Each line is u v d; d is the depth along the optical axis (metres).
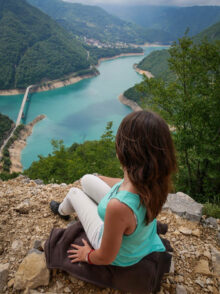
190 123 9.70
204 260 2.62
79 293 2.04
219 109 9.34
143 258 1.83
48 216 3.08
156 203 1.33
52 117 121.38
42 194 3.78
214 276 2.44
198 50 9.61
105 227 1.35
